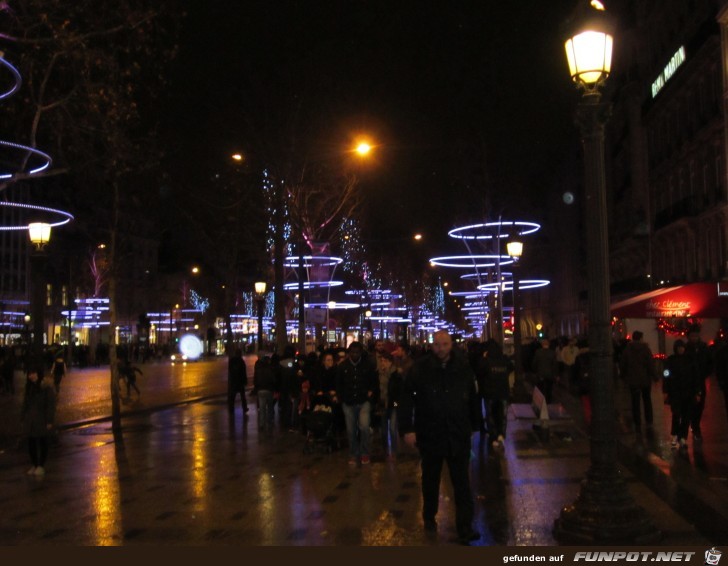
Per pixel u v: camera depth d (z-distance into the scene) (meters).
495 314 44.03
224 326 99.38
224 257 45.12
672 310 24.67
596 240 8.27
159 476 13.22
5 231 80.31
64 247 82.69
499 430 15.71
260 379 19.58
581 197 76.12
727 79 38.94
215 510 10.30
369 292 59.84
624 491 8.09
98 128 15.94
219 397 33.12
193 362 79.81
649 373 17.25
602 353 8.19
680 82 46.06
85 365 63.78
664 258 51.31
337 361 19.03
